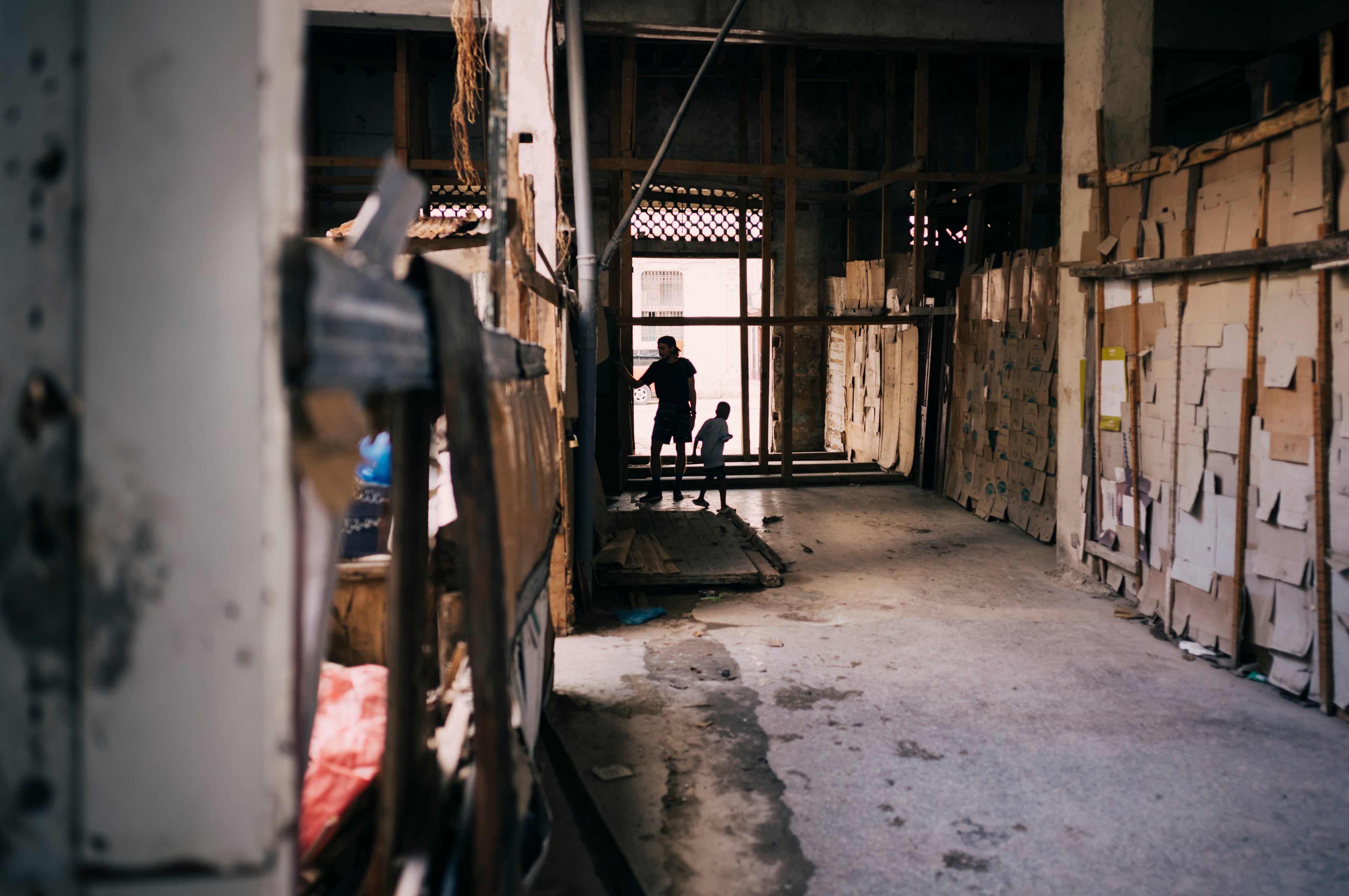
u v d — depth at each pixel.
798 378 13.06
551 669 3.96
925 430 10.51
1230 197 4.67
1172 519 5.18
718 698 4.30
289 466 0.90
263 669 0.89
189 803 0.91
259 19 0.85
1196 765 3.56
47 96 0.86
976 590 6.28
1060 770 3.53
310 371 0.88
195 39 0.85
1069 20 6.28
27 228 0.87
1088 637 5.17
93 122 0.85
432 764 1.84
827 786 3.41
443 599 2.44
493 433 2.11
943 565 7.04
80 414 0.87
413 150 9.94
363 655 3.00
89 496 0.88
